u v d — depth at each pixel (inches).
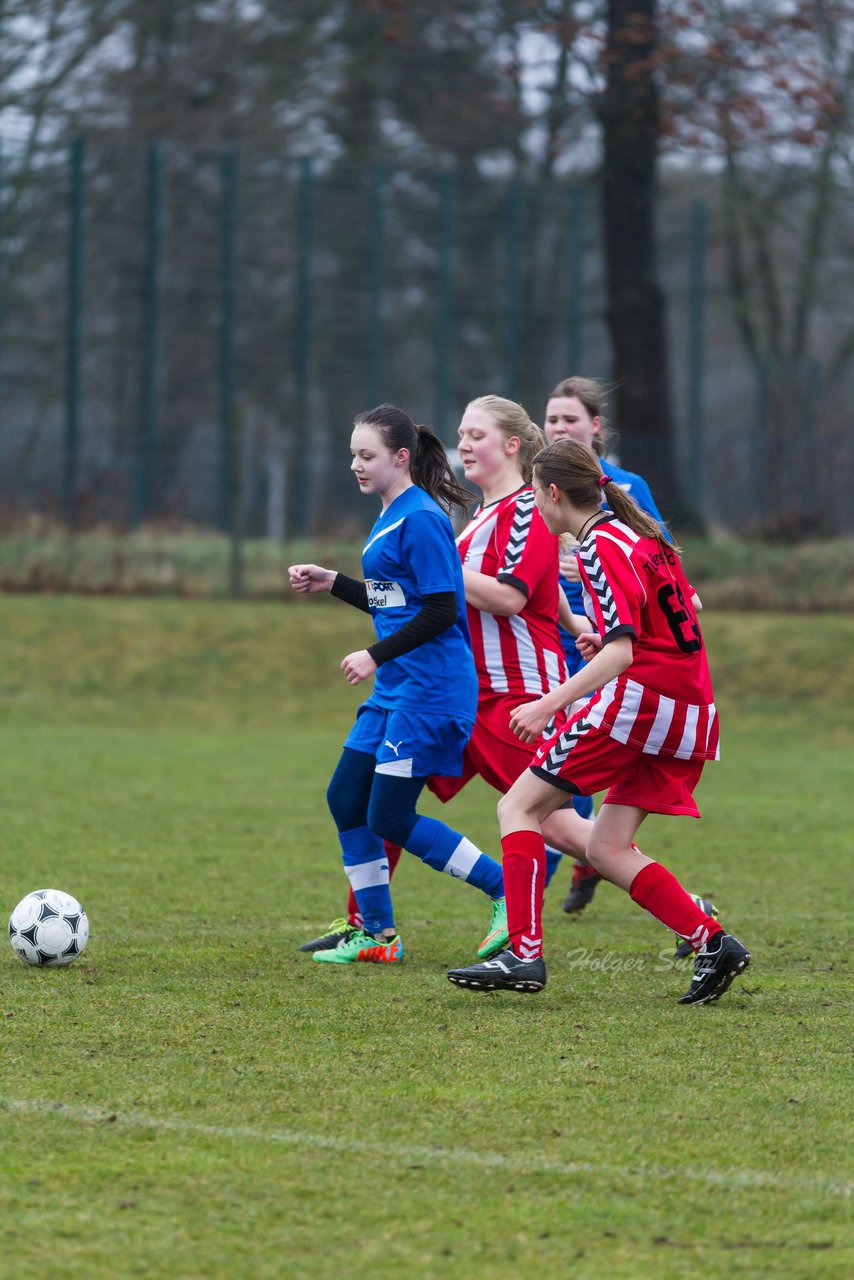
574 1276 419.2
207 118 4736.7
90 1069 596.1
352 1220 453.7
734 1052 637.3
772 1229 451.8
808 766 1925.4
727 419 4820.4
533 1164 499.2
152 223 3902.6
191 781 1670.8
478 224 4584.2
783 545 3056.1
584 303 4626.0
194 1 4672.7
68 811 1418.6
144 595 2930.6
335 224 4431.6
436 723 796.0
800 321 5017.2
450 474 834.8
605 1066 611.8
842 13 3373.5
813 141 3292.3
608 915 1002.7
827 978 791.7
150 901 991.6
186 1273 418.3
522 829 723.4
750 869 1174.3
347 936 837.8
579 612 968.3
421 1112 549.3
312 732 2226.9
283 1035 653.3
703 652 730.2
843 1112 556.7
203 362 4352.9
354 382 4483.3
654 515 960.3
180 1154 503.5
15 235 4274.1
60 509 3115.2
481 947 799.1
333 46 4746.6
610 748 718.5
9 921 831.7
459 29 3831.2
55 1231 443.2
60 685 2427.4
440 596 786.2
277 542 3102.9
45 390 4293.8
